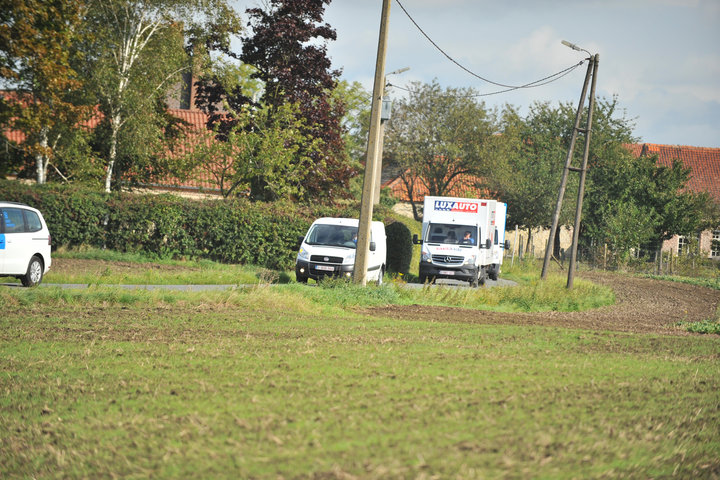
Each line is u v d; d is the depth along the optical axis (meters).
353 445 13.03
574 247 84.44
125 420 16.00
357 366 22.34
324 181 108.62
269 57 102.25
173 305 42.72
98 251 80.44
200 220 84.19
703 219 152.88
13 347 26.69
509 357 25.31
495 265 104.62
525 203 156.25
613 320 54.06
